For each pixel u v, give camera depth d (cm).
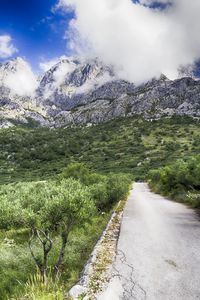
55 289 794
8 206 1127
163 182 4884
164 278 870
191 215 2252
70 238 1530
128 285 810
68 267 1115
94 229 1830
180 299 725
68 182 1520
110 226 1747
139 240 1369
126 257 1081
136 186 8031
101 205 3020
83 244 1423
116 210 2580
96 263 993
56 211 1037
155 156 18700
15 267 1199
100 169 16562
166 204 3109
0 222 1081
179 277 880
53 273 1062
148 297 736
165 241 1351
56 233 1638
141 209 2647
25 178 15988
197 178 3116
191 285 817
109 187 3331
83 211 1066
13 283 1035
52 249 1355
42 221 1036
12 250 1414
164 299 724
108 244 1282
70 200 1040
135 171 14912
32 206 1229
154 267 972
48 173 17312
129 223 1855
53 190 1220
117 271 921
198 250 1189
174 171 4325
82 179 4353
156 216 2192
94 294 739
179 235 1485
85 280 834
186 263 1019
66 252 1278
